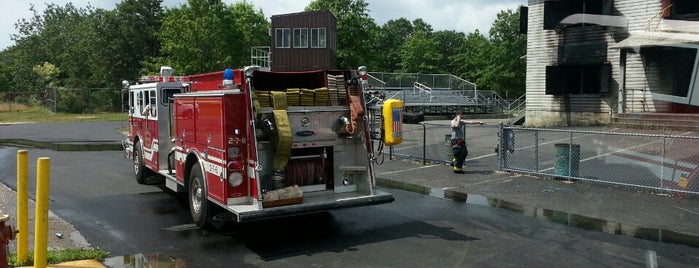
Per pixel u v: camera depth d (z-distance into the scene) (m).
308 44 36.59
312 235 7.40
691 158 12.24
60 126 31.64
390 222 8.15
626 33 22.75
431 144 17.66
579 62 24.72
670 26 20.17
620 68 21.72
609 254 6.42
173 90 9.81
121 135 25.09
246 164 6.91
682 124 18.25
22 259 5.61
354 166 7.64
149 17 61.78
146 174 11.25
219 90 7.29
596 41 24.05
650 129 19.17
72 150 18.62
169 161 9.30
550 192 10.30
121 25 60.78
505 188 10.81
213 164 7.16
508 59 59.47
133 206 9.27
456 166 12.67
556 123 26.05
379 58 55.69
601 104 24.11
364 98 7.64
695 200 9.31
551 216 8.43
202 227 7.71
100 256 6.25
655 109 20.75
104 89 51.47
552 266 5.98
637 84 21.73
